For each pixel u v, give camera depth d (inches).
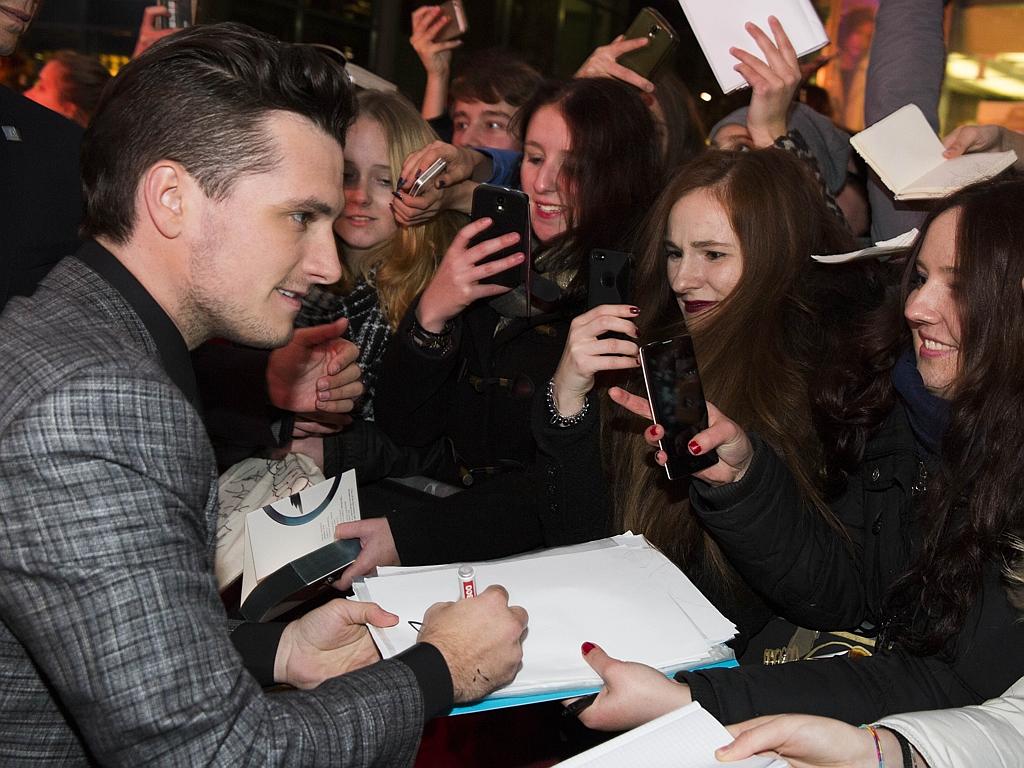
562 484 76.6
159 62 45.3
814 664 59.5
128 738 37.9
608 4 249.3
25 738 42.8
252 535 70.9
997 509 56.5
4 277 75.4
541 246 96.7
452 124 143.4
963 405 58.4
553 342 91.6
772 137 99.6
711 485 65.6
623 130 91.2
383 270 104.0
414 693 46.2
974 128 89.7
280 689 65.0
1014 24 175.6
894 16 108.5
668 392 63.5
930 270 61.5
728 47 101.0
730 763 48.2
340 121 48.2
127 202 45.1
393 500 93.7
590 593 61.7
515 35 232.5
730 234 75.4
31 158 77.6
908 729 50.1
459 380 94.6
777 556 64.7
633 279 82.9
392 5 206.1
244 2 182.1
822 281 77.0
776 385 72.1
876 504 66.9
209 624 39.9
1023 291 56.9
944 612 57.7
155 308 46.1
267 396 81.4
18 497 38.1
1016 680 56.5
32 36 141.2
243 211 45.2
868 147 87.3
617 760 48.3
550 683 53.2
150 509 39.4
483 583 62.5
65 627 37.9
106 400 39.4
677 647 57.3
